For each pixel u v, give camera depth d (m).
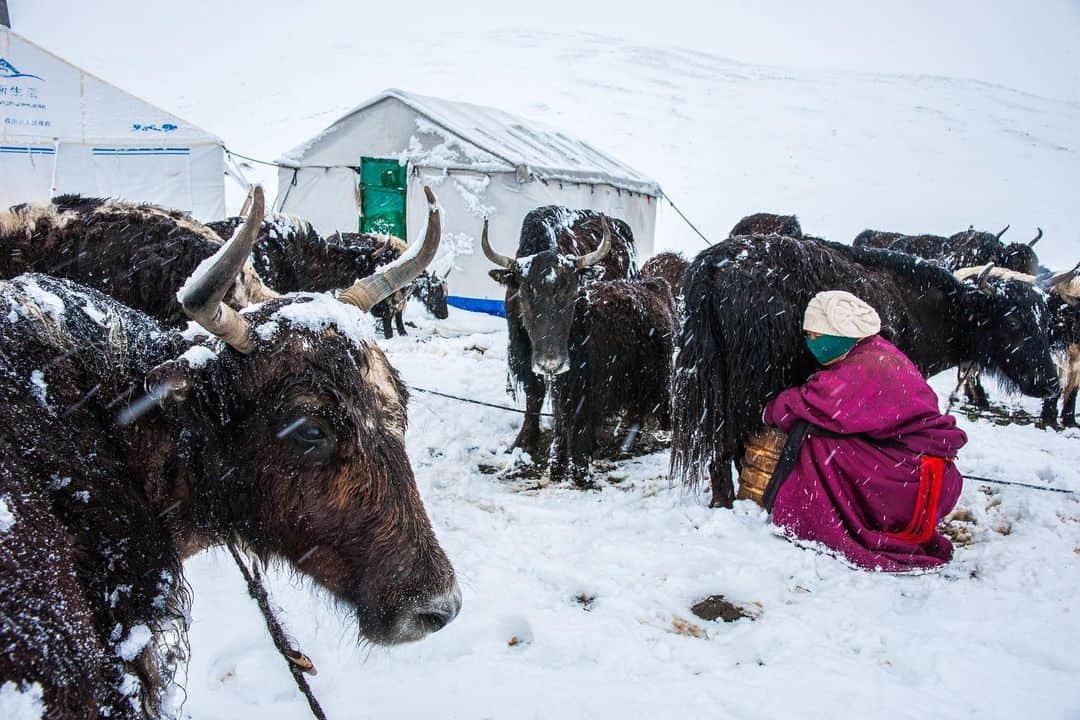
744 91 60.81
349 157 13.44
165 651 2.05
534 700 3.04
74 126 11.62
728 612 3.80
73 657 1.57
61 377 1.81
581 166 14.04
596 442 5.96
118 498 1.84
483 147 12.45
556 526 4.79
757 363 4.70
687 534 4.65
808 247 4.92
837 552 4.32
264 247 6.46
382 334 11.05
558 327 5.55
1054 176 40.12
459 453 6.28
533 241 6.93
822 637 3.55
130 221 4.64
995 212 33.12
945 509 4.35
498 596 3.89
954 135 48.56
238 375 1.95
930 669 3.26
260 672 3.17
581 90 59.38
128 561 1.82
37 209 4.64
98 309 1.98
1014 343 5.98
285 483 1.98
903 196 35.50
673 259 8.91
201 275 1.77
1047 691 3.09
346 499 1.98
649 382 6.32
